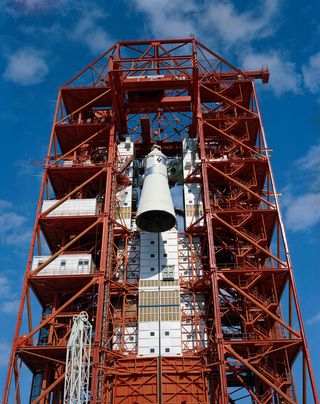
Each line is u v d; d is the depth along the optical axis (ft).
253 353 175.01
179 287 200.95
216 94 237.86
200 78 247.70
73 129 229.45
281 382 169.48
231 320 202.49
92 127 228.63
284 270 184.44
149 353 185.68
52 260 188.85
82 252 199.21
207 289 200.03
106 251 191.11
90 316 194.80
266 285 195.00
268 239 214.48
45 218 198.18
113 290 199.72
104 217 197.98
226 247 205.46
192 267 208.33
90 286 189.88
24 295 179.32
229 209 211.41
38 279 184.34
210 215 196.85
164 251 212.23
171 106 239.91
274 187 206.59
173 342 187.93
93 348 166.40
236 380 187.32
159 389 174.50
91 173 217.56
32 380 186.09
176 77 230.27
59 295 194.80
